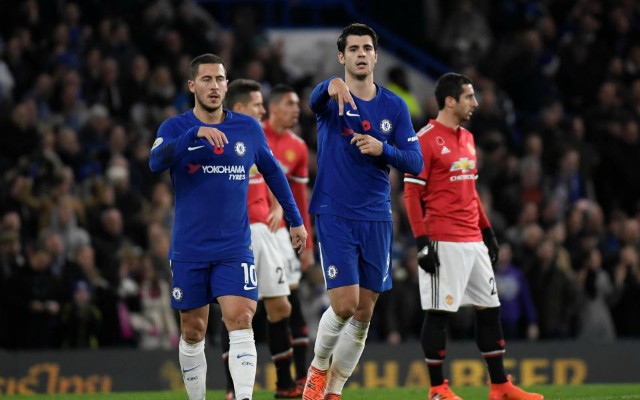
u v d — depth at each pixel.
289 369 32.84
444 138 30.38
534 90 68.88
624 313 52.41
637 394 32.16
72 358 43.50
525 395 30.34
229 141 25.86
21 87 57.59
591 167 61.62
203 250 25.56
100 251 47.97
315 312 47.28
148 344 46.16
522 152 62.78
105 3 64.62
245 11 66.38
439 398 30.33
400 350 44.62
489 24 75.44
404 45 76.12
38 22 61.16
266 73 63.50
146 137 55.81
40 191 49.00
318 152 27.36
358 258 26.86
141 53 62.25
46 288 45.09
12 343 45.00
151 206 51.16
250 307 25.56
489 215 53.44
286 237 33.78
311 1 77.38
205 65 25.92
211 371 43.59
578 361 45.91
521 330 50.41
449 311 30.28
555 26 75.69
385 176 27.14
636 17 75.69
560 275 50.81
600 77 69.56
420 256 29.97
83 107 56.06
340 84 26.14
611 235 57.31
